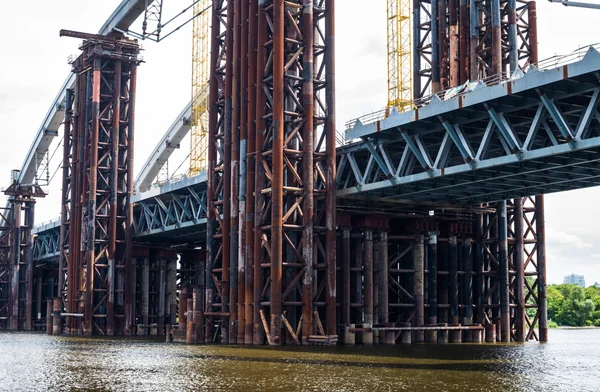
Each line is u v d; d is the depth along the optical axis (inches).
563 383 1990.7
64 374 2269.9
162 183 4712.1
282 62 3331.7
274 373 2192.4
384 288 3535.9
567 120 2765.7
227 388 1893.5
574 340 4771.2
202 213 4655.5
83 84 5073.8
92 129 4872.0
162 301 5201.8
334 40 3462.1
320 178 3464.6
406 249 3639.3
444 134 3051.2
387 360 2571.4
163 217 4928.6
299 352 2918.3
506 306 3730.3
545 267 3946.9
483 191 3304.6
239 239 3474.4
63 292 5216.5
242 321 3442.4
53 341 4158.5
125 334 4906.5
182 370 2314.2
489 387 1884.8
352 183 3715.6
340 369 2279.8
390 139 3073.3
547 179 3031.5
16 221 6599.4
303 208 3331.7
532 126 2549.2
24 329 6579.7
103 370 2369.6
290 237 3437.5
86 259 4845.0
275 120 3302.2
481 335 3713.1
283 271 3368.6
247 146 3481.8
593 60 2294.5
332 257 3334.2
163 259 5251.0
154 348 3368.6
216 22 3863.2
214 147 3821.4
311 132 3346.5
